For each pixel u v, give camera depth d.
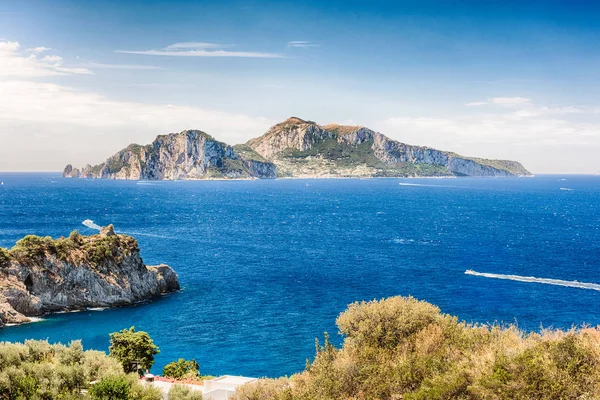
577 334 30.84
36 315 76.25
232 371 54.97
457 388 29.36
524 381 27.33
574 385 26.28
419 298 85.75
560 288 93.06
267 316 75.19
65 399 34.09
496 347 32.03
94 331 69.25
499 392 27.47
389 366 33.84
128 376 38.50
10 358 37.66
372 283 97.12
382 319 38.62
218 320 73.44
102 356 41.91
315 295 87.69
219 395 39.69
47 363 37.84
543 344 29.94
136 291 85.31
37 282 77.94
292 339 65.00
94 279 82.00
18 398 33.50
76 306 80.00
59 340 65.38
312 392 33.03
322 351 37.47
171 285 92.56
